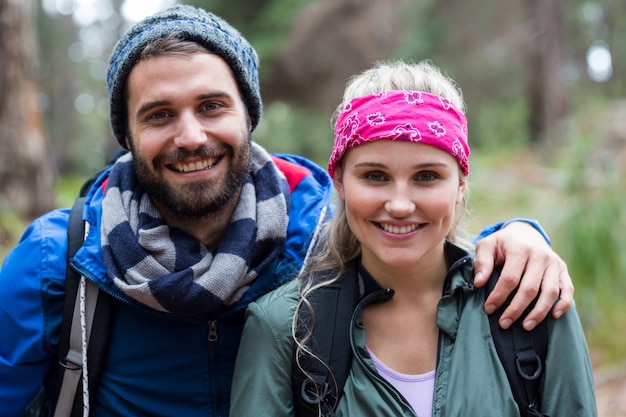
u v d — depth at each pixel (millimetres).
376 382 1604
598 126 9391
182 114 1780
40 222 1912
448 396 1583
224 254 1799
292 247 1970
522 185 8148
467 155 1705
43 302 1814
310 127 14133
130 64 1789
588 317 4184
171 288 1691
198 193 1832
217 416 1869
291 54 14102
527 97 13539
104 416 1862
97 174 2203
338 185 1799
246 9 14805
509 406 1552
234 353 1896
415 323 1723
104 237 1799
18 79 5312
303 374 1641
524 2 13844
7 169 5250
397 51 13547
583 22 19578
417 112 1607
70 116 25984
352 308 1703
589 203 4383
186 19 1833
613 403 3480
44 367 1907
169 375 1858
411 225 1639
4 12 5211
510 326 1625
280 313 1708
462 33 13852
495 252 1759
